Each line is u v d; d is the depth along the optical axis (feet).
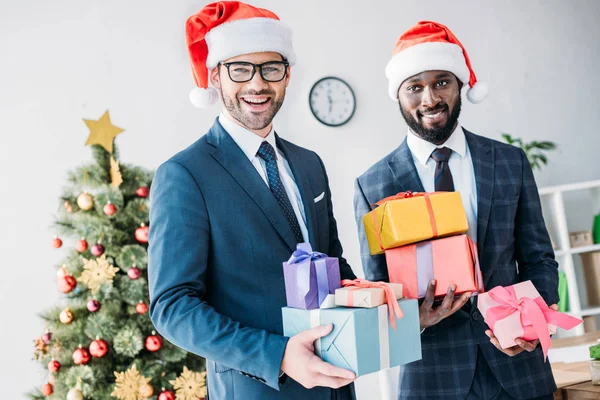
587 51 14.33
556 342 7.41
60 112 11.44
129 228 8.94
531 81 13.89
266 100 4.13
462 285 4.09
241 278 3.85
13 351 10.75
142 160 11.68
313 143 12.42
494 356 4.94
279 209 4.02
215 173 3.95
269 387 3.70
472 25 13.67
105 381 8.38
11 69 11.34
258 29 4.06
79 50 11.66
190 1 12.34
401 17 13.26
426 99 5.31
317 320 3.23
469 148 5.51
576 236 12.45
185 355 8.77
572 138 13.98
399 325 3.31
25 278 10.95
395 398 9.57
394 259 4.30
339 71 12.76
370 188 5.61
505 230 5.22
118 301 8.53
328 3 12.87
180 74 12.15
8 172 11.12
